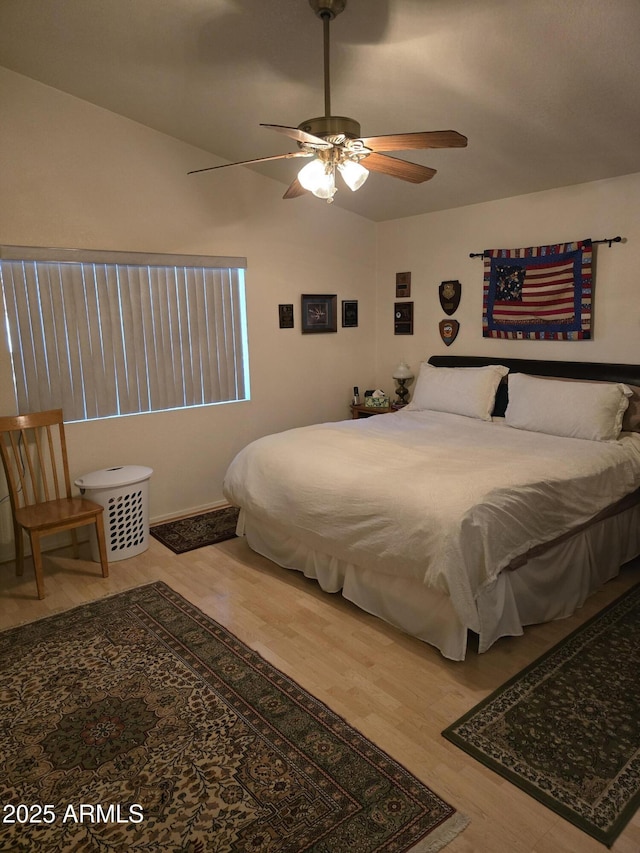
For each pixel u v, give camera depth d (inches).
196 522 162.1
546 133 125.7
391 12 92.0
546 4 85.9
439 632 95.7
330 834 63.4
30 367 137.1
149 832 64.3
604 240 145.4
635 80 101.2
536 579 103.7
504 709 83.1
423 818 65.2
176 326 161.2
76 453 146.8
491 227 171.9
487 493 96.3
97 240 142.2
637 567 132.6
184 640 102.6
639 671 91.6
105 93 131.9
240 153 159.0
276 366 185.3
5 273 131.0
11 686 90.5
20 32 108.3
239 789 69.9
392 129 133.0
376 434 144.3
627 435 133.1
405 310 202.2
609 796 67.9
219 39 106.7
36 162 131.0
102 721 82.4
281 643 101.3
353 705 84.7
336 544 109.1
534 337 163.5
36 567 117.7
